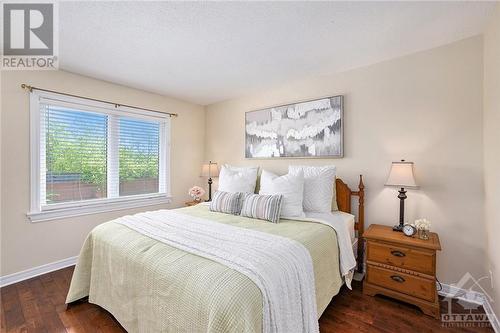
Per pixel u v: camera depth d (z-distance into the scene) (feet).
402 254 6.27
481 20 5.72
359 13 5.40
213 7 5.16
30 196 7.89
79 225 9.13
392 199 7.71
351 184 8.52
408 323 5.63
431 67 7.05
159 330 4.18
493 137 5.54
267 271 3.96
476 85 6.40
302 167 8.71
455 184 6.70
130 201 10.65
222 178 9.78
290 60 7.86
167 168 12.01
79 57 7.57
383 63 7.88
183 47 6.96
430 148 7.07
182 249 4.73
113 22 5.70
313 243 5.43
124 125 10.55
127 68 8.48
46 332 5.32
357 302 6.46
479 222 6.36
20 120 7.68
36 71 8.00
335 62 8.00
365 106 8.24
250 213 7.49
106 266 5.65
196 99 12.49
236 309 3.30
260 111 11.03
